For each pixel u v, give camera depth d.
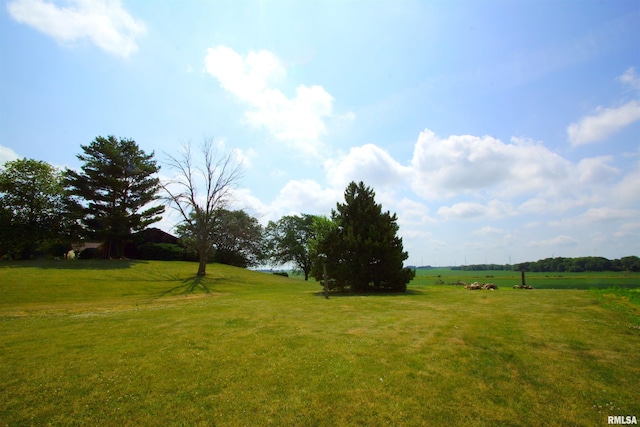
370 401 4.68
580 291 20.22
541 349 7.10
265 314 12.16
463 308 13.44
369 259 23.33
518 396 4.83
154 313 12.60
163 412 4.40
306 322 10.45
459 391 4.99
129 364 6.23
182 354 6.87
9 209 35.81
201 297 20.61
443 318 11.01
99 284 23.27
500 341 7.78
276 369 5.96
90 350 7.17
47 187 38.19
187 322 10.52
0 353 6.95
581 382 5.31
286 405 4.57
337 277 23.48
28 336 8.55
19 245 36.28
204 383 5.33
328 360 6.44
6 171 36.28
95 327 9.78
